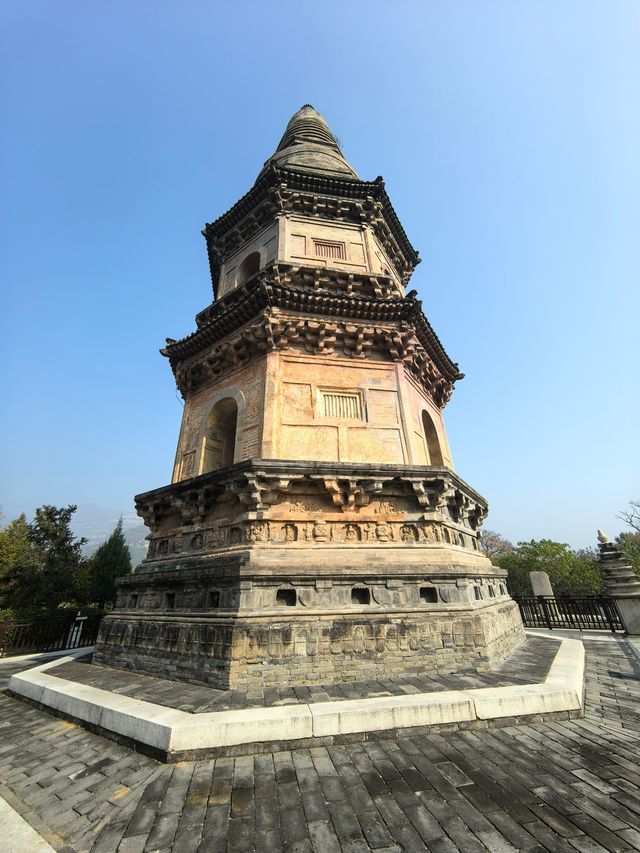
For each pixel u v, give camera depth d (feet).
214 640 34.60
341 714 24.94
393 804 18.24
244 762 22.43
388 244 76.18
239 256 74.13
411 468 43.14
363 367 53.57
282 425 47.78
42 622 71.56
